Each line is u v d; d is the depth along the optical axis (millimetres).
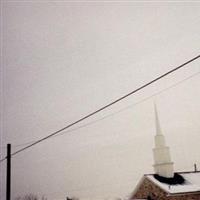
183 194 37281
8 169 24328
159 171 42375
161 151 43125
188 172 43281
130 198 41625
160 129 43906
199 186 39125
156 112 42344
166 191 37438
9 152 24734
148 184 40375
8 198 23844
